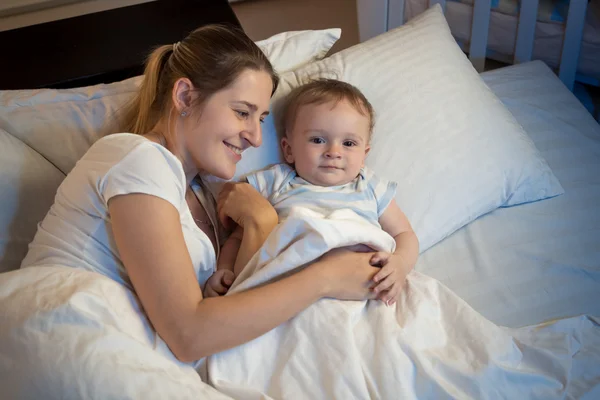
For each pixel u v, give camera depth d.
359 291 1.07
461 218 1.44
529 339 1.14
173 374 0.87
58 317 0.84
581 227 1.47
